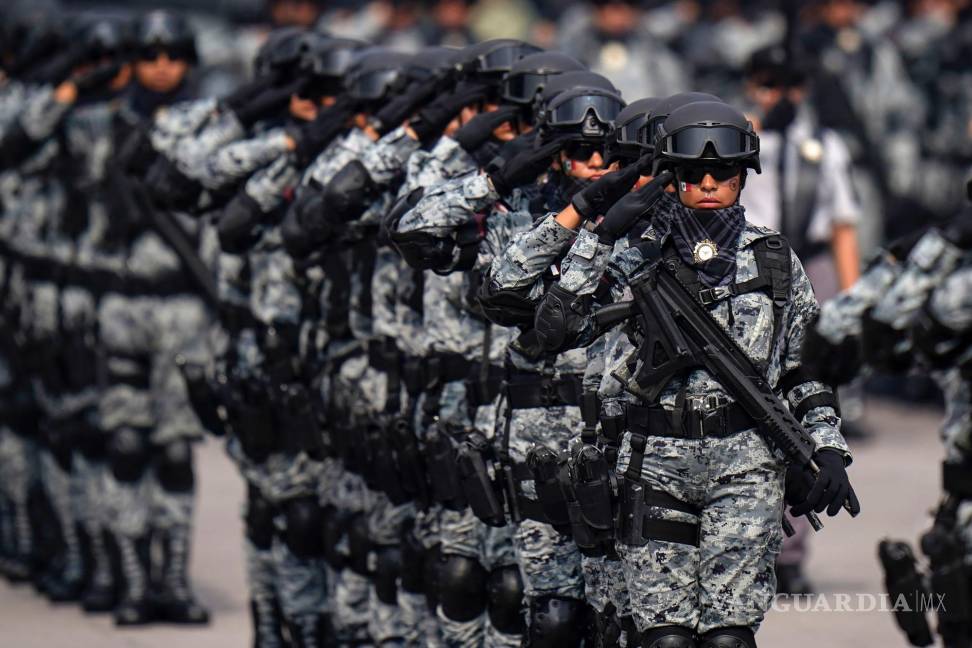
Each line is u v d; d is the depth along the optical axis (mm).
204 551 37938
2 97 35344
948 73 55500
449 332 23672
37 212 34688
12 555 37875
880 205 54469
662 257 19547
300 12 57938
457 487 23469
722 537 19281
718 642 19219
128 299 32438
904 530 37781
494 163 22109
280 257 28188
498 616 23250
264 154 27438
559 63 23266
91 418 34156
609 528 20234
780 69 35562
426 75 25938
